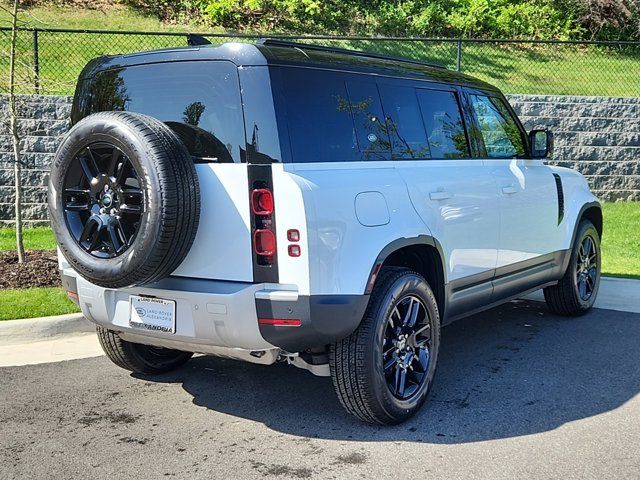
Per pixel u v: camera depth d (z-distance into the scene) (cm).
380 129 446
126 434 425
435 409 460
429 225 455
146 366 517
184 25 1639
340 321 387
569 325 664
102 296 423
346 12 1850
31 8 1584
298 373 537
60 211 408
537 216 596
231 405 472
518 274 579
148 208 368
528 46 1795
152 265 374
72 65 1300
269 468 379
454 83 533
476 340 617
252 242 377
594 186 1339
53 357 563
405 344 438
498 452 396
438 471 373
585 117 1326
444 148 505
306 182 378
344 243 390
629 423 436
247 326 380
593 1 1945
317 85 411
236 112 388
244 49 392
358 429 430
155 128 380
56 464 385
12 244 918
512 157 587
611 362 554
